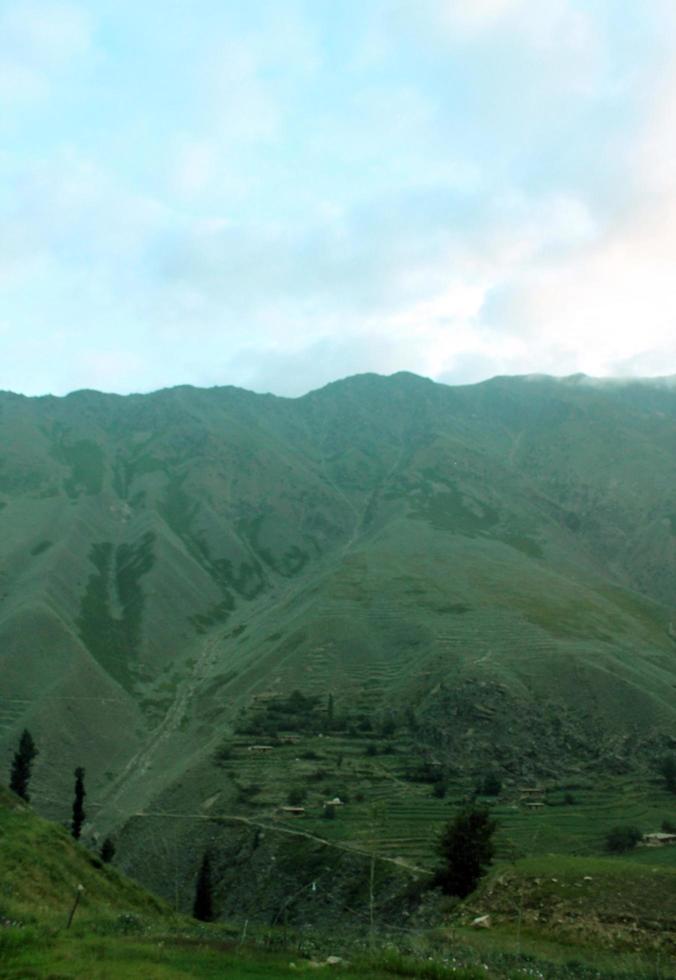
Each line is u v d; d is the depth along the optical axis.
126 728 144.38
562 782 112.06
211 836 95.62
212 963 20.52
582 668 138.50
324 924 69.25
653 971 25.97
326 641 166.00
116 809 109.69
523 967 24.59
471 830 58.31
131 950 21.23
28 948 20.80
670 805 101.94
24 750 84.88
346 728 134.75
